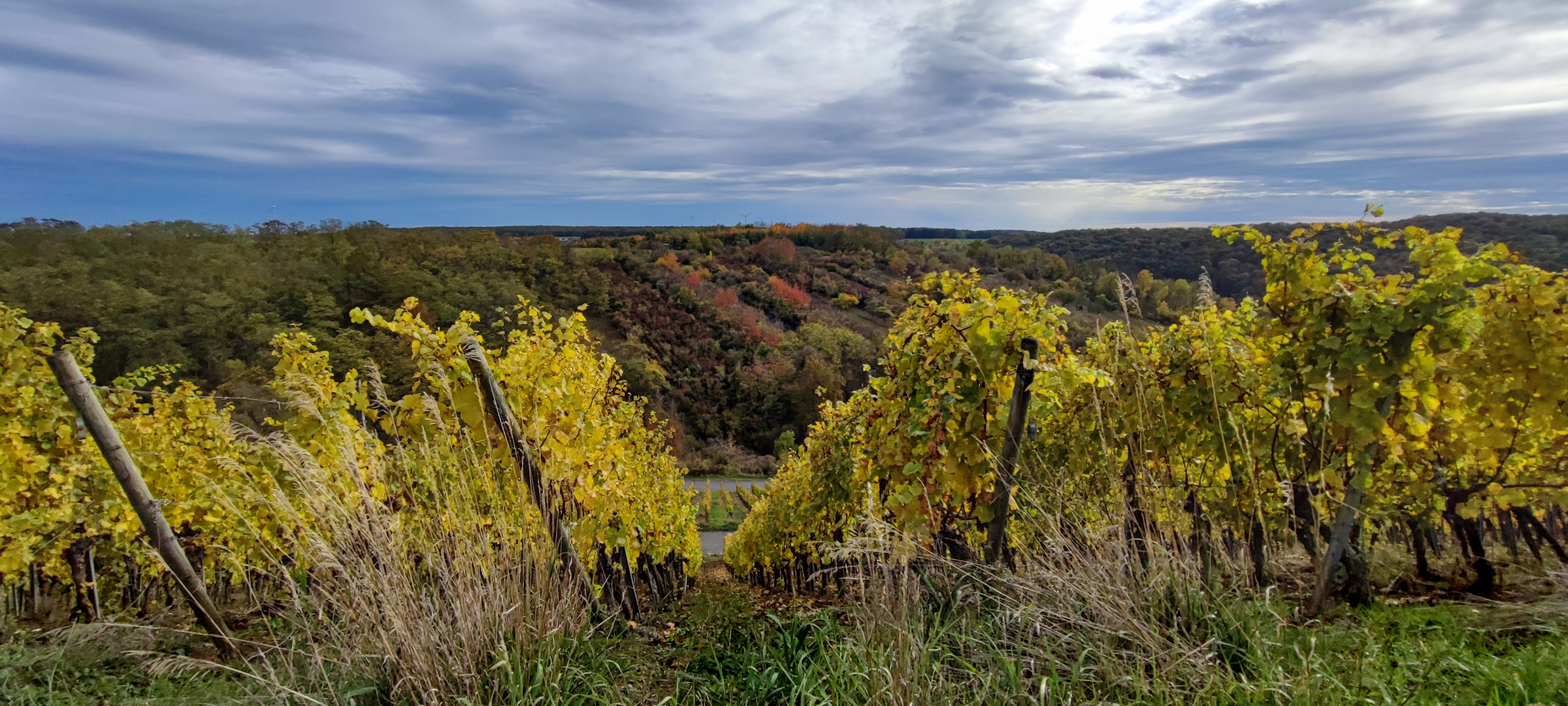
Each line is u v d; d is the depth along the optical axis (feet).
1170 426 13.39
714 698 9.41
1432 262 10.65
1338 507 11.37
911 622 8.71
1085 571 8.62
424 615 8.66
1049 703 7.06
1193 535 10.33
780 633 11.05
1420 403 11.83
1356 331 10.80
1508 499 11.75
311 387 12.27
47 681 10.00
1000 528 11.76
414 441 12.48
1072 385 10.89
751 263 213.25
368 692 8.27
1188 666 7.23
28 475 14.43
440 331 12.57
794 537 27.27
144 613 16.62
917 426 12.42
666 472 30.32
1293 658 7.32
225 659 11.48
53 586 18.81
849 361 146.30
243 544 14.93
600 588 13.55
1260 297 12.78
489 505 11.46
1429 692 6.73
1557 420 11.16
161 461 15.60
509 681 8.38
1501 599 10.80
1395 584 12.58
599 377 18.97
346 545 8.95
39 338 14.74
